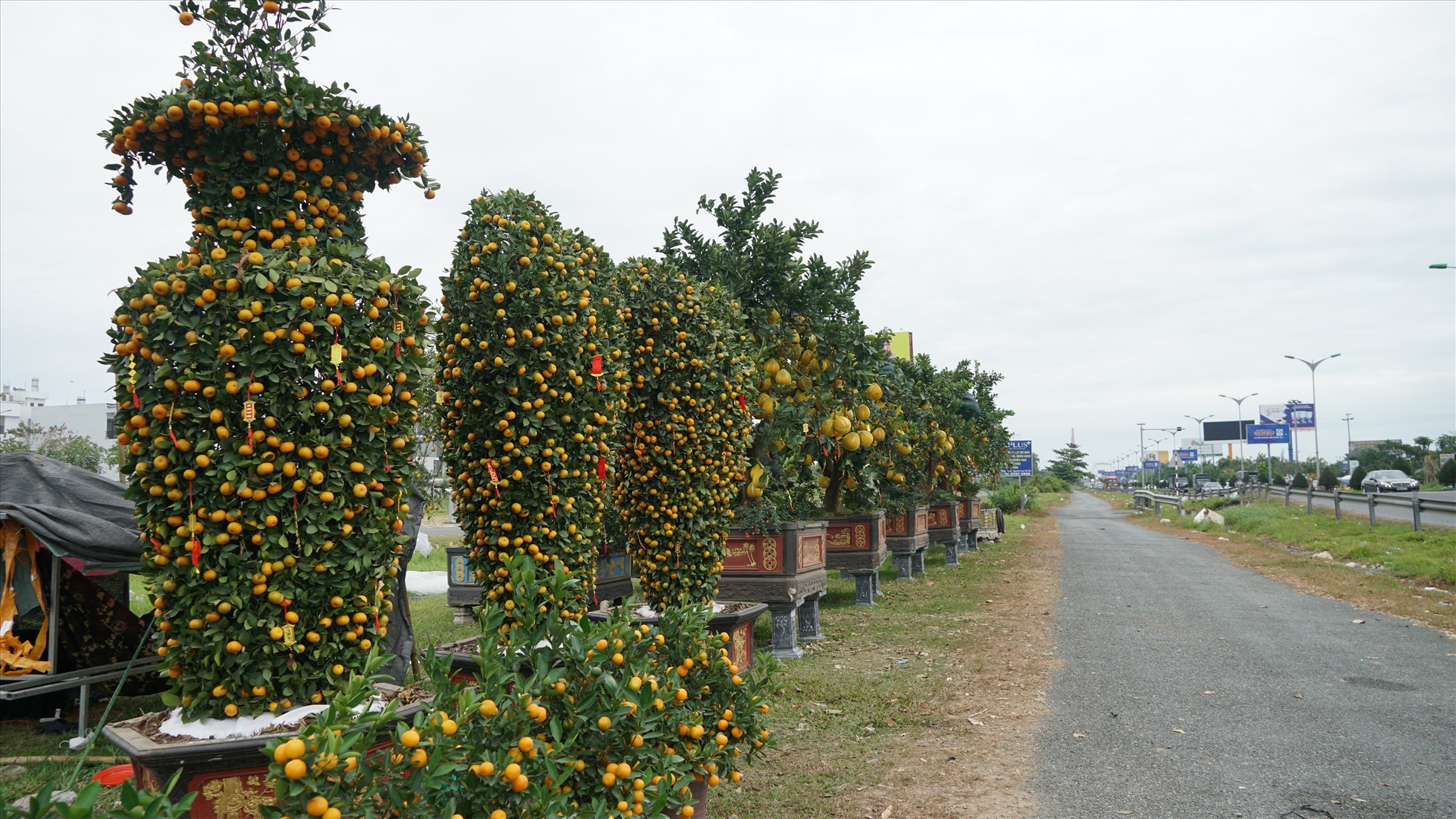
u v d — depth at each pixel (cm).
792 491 1005
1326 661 799
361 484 358
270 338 339
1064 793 473
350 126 391
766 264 895
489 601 490
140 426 336
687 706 379
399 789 250
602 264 596
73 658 674
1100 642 899
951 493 1881
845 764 530
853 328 944
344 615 359
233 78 373
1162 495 4694
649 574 659
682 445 656
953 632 981
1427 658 809
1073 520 3719
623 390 597
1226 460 10294
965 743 565
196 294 337
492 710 272
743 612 695
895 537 1515
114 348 354
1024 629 983
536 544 492
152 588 345
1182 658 813
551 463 490
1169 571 1602
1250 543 2209
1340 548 1811
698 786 386
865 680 741
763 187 927
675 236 930
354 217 420
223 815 321
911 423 1368
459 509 507
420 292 388
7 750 581
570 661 323
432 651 310
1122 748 550
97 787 195
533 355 484
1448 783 480
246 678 340
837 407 964
